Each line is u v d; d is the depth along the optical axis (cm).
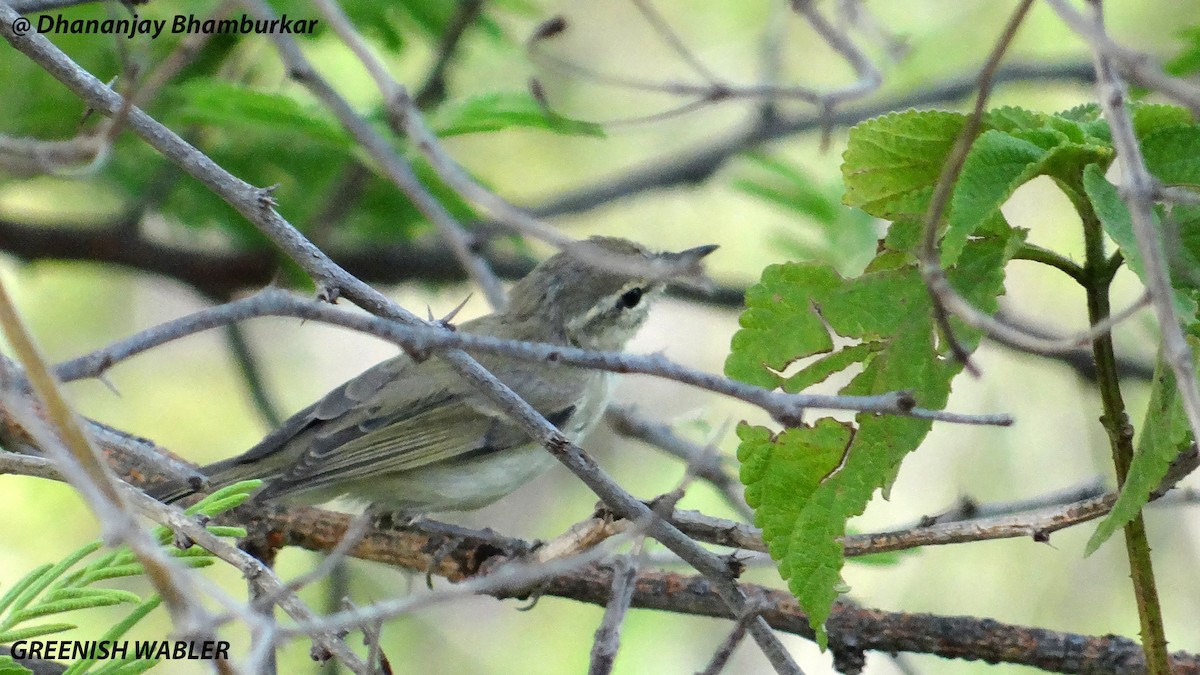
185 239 1504
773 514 634
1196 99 473
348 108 528
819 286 644
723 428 629
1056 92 1612
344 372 1664
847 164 635
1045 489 1454
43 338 1585
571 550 799
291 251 659
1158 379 570
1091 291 637
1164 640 634
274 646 544
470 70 1444
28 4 694
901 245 641
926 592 1378
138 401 1592
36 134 1149
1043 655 810
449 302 1702
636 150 1694
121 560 668
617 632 648
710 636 1365
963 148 521
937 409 636
